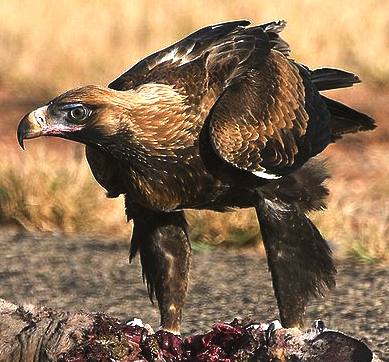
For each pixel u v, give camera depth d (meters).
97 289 15.26
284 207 11.77
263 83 11.62
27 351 9.59
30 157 20.72
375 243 17.17
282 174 11.62
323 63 30.75
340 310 14.01
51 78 29.83
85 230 18.66
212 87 11.47
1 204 18.92
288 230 11.79
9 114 27.02
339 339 9.45
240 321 10.23
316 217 17.73
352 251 16.83
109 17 34.84
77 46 32.41
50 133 11.03
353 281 15.41
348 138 24.67
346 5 34.56
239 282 15.52
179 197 11.56
